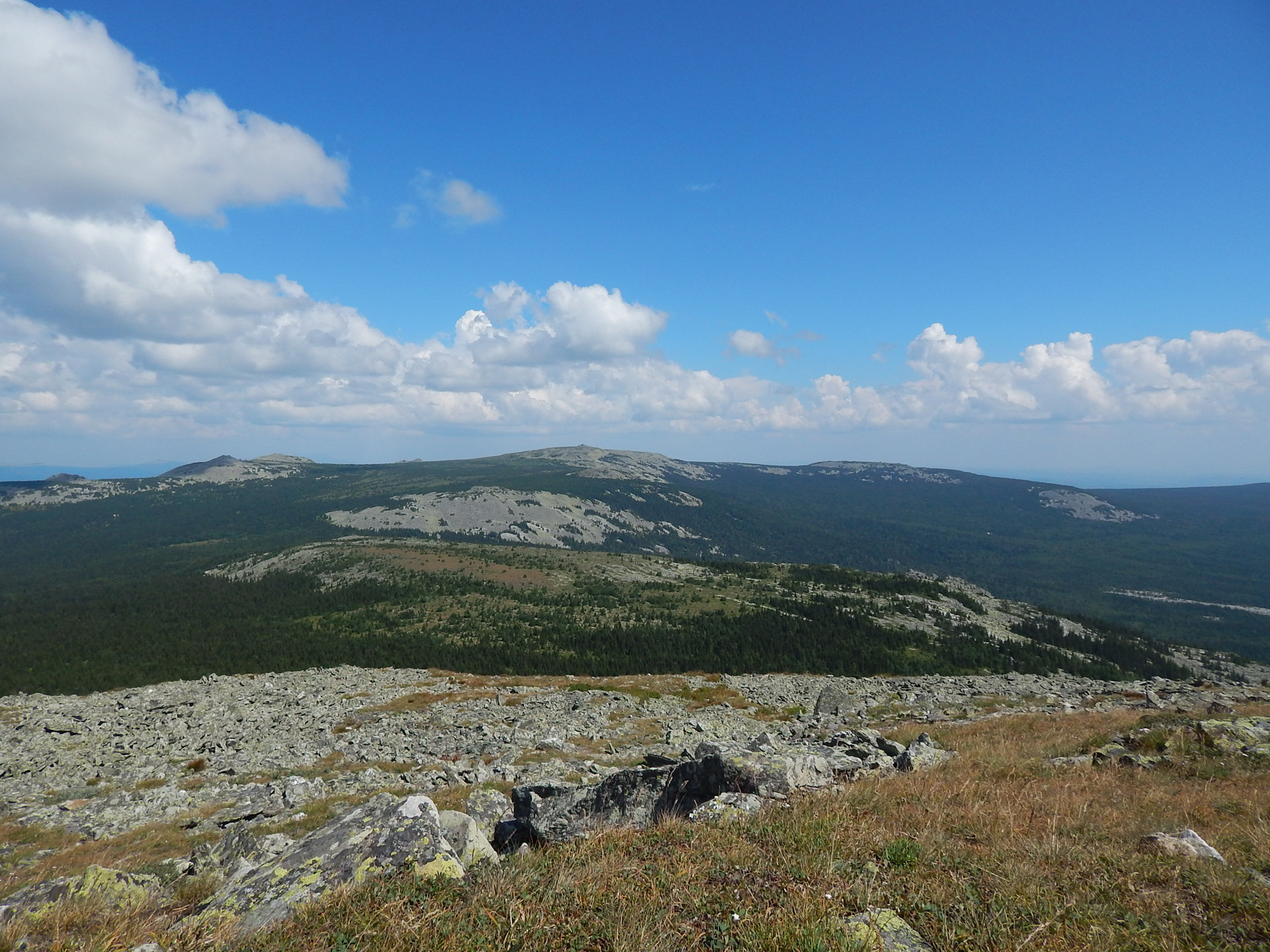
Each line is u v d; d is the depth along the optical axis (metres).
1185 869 8.87
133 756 40.97
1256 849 9.87
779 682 73.00
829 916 7.32
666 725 47.88
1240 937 7.07
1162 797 13.70
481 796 19.06
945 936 7.14
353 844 10.24
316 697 60.66
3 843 23.08
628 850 10.07
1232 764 16.38
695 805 14.69
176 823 24.72
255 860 14.27
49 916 10.09
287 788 29.16
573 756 37.50
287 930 8.03
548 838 14.72
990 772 17.95
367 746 41.72
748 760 15.09
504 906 7.93
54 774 36.94
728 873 8.70
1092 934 7.13
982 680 74.69
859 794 13.82
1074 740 23.31
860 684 71.81
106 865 20.03
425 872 9.51
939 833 10.58
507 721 49.94
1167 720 22.19
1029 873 8.79
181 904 11.35
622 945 6.79
